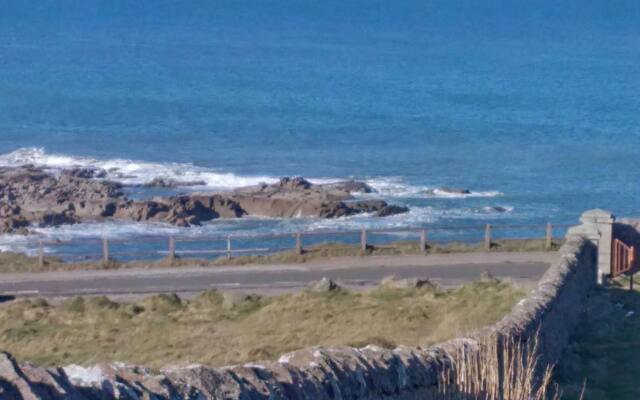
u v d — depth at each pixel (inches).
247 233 2733.8
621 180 3750.0
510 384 666.8
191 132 4798.2
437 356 669.9
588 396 908.0
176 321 1481.3
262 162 4072.3
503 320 927.7
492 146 4458.7
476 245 2078.0
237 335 1363.2
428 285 1664.6
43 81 6683.1
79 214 3009.4
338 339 1243.2
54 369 398.6
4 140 4495.6
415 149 4389.8
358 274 1849.2
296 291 1717.5
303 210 3088.1
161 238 2108.8
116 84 6619.1
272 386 497.7
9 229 2829.7
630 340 1168.2
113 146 4387.3
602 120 5211.6
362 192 3457.2
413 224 2989.7
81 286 1806.1
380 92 6323.8
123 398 414.6
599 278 1512.1
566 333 1135.0
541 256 1956.2
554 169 3941.9
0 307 1600.6
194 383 458.3
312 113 5423.2
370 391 575.2
